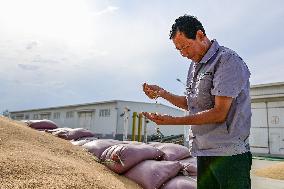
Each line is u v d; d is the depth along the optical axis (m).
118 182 3.52
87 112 26.48
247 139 1.69
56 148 4.31
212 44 1.74
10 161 2.85
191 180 3.85
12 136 4.06
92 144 4.96
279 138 16.23
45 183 2.58
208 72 1.70
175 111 26.03
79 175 3.04
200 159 1.79
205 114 1.62
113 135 23.20
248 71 1.71
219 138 1.65
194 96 1.78
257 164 11.88
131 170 4.01
